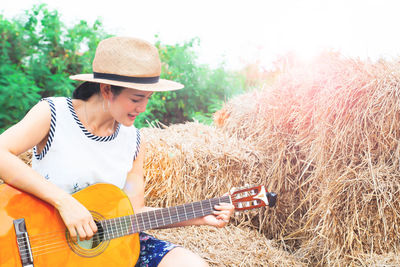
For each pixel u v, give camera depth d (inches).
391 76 91.7
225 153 109.6
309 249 101.2
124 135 67.5
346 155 95.1
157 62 60.7
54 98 61.8
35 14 220.2
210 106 249.3
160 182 104.4
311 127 104.6
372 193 90.4
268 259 95.2
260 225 111.2
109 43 59.4
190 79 250.1
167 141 111.4
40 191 56.4
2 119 193.0
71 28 230.1
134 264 61.9
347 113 94.0
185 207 66.7
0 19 211.8
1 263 53.9
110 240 61.9
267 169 114.2
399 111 90.5
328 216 95.3
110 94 60.2
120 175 66.5
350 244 92.4
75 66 227.1
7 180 56.0
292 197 111.3
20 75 197.2
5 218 55.1
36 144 59.4
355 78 92.8
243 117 136.9
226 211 67.9
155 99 232.2
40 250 56.4
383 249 92.9
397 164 91.8
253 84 250.1
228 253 94.1
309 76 107.4
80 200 60.8
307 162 107.0
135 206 70.1
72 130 61.1
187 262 60.0
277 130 113.3
